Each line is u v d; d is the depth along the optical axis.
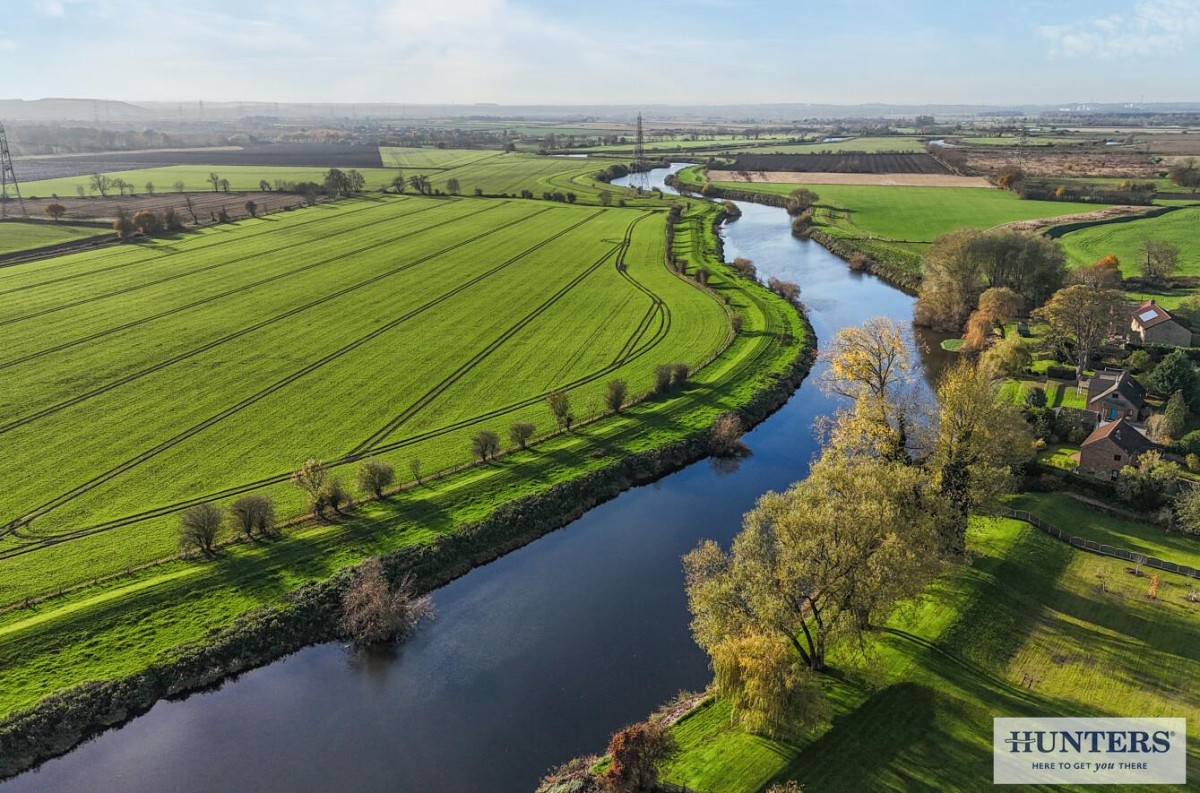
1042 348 92.88
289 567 51.69
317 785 36.44
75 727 39.81
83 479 62.81
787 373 89.62
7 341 95.56
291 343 96.25
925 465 51.31
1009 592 47.38
